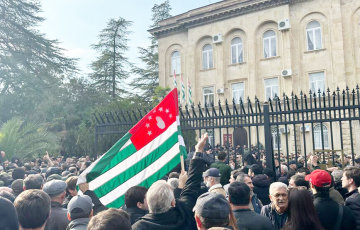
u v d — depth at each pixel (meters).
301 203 3.14
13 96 29.62
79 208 3.28
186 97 29.00
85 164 9.41
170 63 30.83
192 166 3.69
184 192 3.54
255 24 25.91
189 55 29.11
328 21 23.39
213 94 27.88
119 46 43.69
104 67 43.41
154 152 4.64
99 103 35.22
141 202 3.78
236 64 26.92
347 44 22.84
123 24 43.78
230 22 27.16
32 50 31.59
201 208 2.54
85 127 22.67
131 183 4.45
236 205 3.53
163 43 31.28
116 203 4.32
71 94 34.62
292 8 24.80
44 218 2.87
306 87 24.02
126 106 19.20
